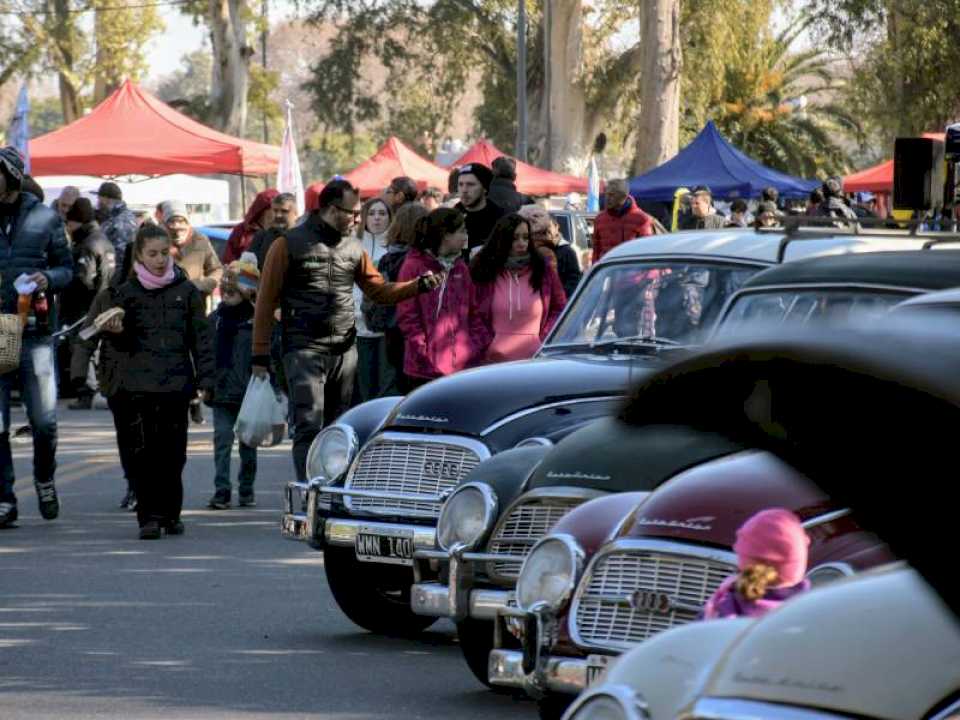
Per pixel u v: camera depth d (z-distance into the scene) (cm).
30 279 2225
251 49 11456
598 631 932
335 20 12194
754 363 311
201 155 5050
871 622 405
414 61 12294
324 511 1524
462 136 15000
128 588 1806
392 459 1484
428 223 1945
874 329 309
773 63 13138
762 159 13062
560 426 1400
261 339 2097
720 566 874
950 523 295
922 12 9931
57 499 2353
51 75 13088
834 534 817
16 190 2272
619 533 944
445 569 1255
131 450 2159
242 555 2041
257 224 2880
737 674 418
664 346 1502
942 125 10369
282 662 1435
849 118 13350
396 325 2172
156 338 2155
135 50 13025
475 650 1275
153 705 1265
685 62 11000
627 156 13112
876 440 299
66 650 1481
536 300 1900
